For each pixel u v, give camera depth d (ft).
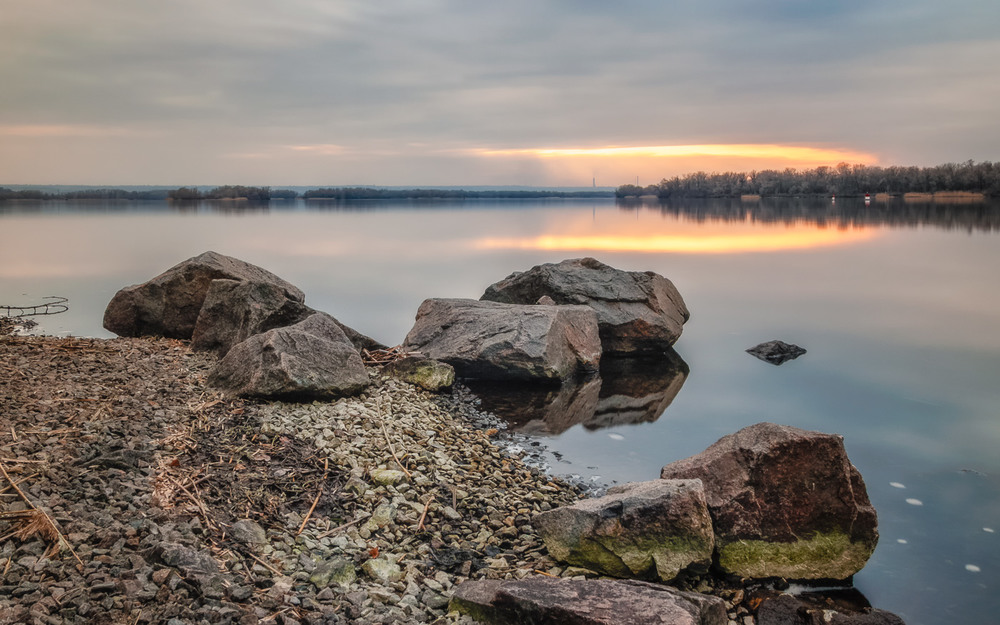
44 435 29.27
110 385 38.70
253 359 41.01
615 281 70.59
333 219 326.24
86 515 22.90
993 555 29.14
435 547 26.55
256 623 19.30
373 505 28.89
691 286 116.57
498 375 54.54
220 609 19.22
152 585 19.72
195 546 22.81
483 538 27.76
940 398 52.39
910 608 25.61
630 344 66.85
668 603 21.30
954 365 63.16
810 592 26.55
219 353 51.83
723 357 67.15
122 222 289.33
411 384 49.49
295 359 40.86
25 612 17.70
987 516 32.55
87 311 82.43
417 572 24.34
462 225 279.49
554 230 247.29
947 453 40.63
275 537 24.86
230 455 31.27
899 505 33.78
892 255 160.35
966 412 48.70
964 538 30.53
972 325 82.43
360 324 82.33
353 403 40.86
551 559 26.76
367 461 32.63
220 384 41.14
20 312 81.10
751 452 28.07
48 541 21.07
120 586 19.34
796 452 27.45
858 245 183.93
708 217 337.52
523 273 74.08
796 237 211.41
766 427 29.01
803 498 27.27
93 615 18.17
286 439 33.91
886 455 40.40
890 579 27.43
